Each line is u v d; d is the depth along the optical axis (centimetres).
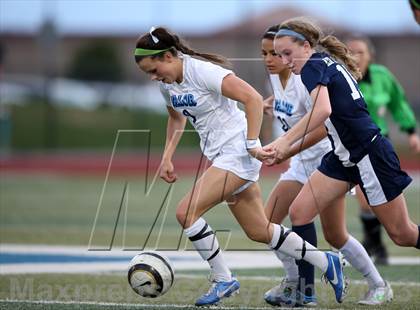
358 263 2112
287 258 2116
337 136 1981
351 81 1969
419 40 10631
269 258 2952
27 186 6053
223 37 11644
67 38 11675
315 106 1897
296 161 2216
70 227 3856
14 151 8519
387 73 3014
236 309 2041
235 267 2750
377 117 2970
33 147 8800
